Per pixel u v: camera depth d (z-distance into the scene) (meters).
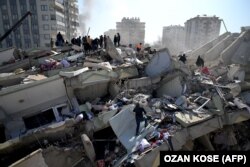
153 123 9.60
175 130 9.20
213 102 11.07
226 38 26.72
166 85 13.70
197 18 92.38
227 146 11.69
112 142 9.02
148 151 7.97
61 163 7.57
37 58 15.32
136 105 9.38
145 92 13.26
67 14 70.94
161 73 14.25
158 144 8.38
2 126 8.76
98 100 11.82
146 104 10.84
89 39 18.16
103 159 8.16
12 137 8.36
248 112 11.47
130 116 9.57
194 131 9.55
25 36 58.91
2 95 8.54
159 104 11.30
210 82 14.09
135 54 18.86
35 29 58.81
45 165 6.68
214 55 25.09
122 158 7.98
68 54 16.55
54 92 9.84
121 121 9.28
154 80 13.80
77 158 7.89
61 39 20.62
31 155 6.37
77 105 10.27
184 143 9.15
